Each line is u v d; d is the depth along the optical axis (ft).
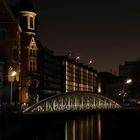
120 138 328.70
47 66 416.67
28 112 200.75
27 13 331.57
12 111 185.98
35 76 339.16
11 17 298.56
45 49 404.77
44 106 232.73
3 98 286.87
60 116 239.50
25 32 331.16
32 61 336.29
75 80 546.26
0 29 298.15
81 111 264.52
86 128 299.99
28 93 327.26
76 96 285.02
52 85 442.50
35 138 201.77
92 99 313.94
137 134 328.29
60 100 260.42
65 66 495.41
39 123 208.74
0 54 295.07
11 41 298.56
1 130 154.71
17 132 171.42
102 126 326.65
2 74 288.10
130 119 331.16
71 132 270.46
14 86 295.28
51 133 238.68
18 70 309.22
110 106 337.72
